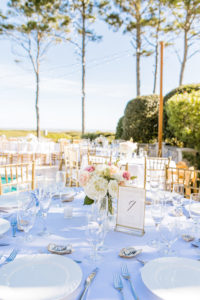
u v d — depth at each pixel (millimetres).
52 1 12719
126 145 4523
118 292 863
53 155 8414
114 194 1343
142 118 9977
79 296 839
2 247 1164
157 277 928
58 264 986
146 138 10008
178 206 1722
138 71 13383
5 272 930
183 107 6402
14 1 12625
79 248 1174
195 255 1140
